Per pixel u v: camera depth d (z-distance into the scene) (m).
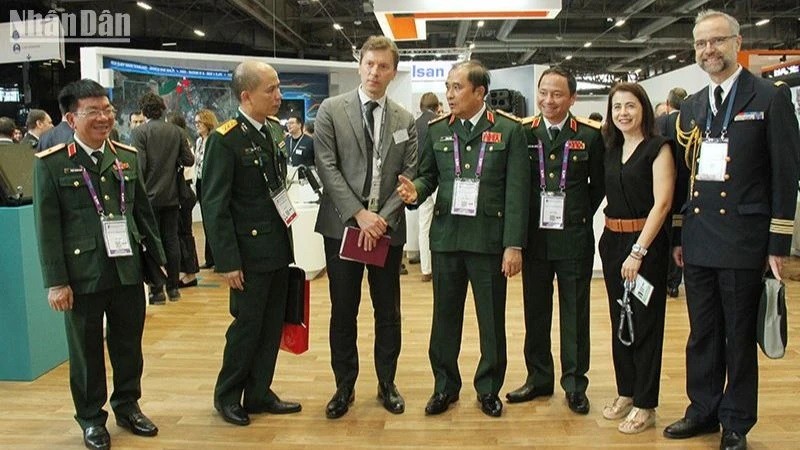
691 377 2.54
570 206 2.72
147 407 2.91
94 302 2.46
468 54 11.81
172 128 4.71
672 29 14.94
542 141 2.73
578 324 2.78
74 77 11.71
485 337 2.74
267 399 2.83
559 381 3.15
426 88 9.23
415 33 8.12
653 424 2.67
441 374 2.81
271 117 2.80
